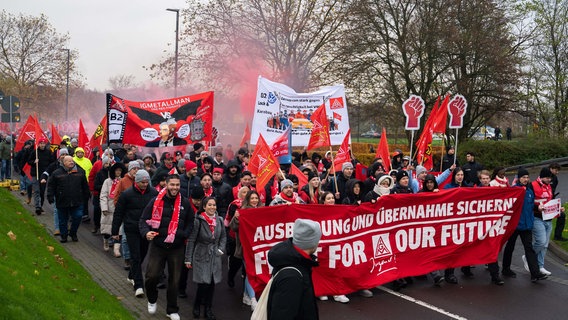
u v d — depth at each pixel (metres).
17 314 4.58
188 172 9.60
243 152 13.41
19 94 47.28
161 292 8.13
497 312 7.34
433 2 25.50
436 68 26.81
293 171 10.20
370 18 26.02
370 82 27.20
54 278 6.81
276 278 3.66
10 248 7.11
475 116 27.70
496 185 9.98
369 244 8.01
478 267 9.91
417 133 27.92
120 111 11.57
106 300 6.92
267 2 27.14
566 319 7.12
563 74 31.33
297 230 3.75
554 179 10.99
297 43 27.19
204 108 12.38
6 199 12.98
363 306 7.54
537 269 8.87
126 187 9.38
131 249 7.82
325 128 9.71
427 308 7.46
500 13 26.27
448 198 8.61
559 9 31.31
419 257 8.50
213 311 7.32
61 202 10.80
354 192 8.73
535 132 30.69
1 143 20.59
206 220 6.80
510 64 25.81
